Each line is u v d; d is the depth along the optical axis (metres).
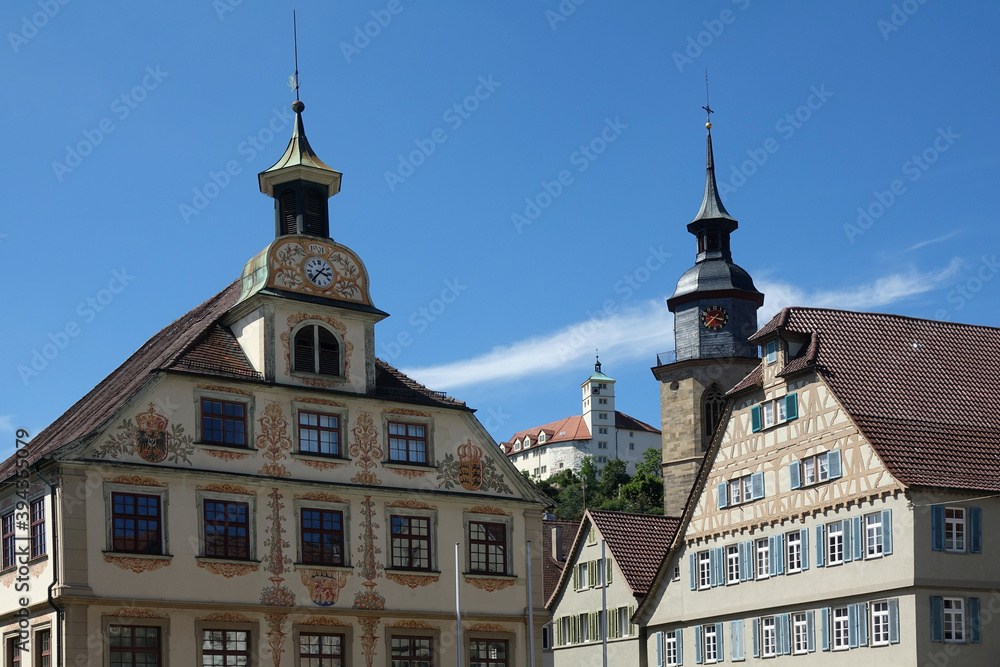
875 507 50.75
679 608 62.66
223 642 42.12
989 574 49.81
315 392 45.41
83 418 46.31
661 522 73.38
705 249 94.56
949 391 55.41
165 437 42.25
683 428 91.62
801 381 55.47
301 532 44.19
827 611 52.75
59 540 39.91
